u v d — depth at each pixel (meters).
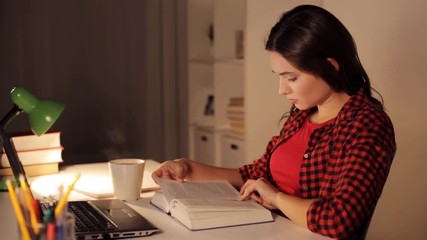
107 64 2.99
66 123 2.94
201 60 3.39
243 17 3.33
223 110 3.34
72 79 2.91
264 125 2.66
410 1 1.86
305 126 1.52
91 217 1.19
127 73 3.05
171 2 3.11
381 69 2.01
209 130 3.35
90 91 2.97
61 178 1.73
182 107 3.20
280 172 1.51
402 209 1.95
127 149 3.09
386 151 1.23
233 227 1.19
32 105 1.44
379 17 2.01
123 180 1.43
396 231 1.99
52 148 1.80
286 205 1.22
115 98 3.03
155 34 3.09
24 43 2.78
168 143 3.19
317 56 1.30
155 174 1.57
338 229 1.12
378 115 1.29
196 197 1.31
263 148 2.69
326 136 1.39
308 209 1.18
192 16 3.45
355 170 1.19
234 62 3.19
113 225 1.13
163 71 3.13
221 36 3.29
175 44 3.14
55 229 0.79
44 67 2.84
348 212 1.13
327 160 1.37
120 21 3.00
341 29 1.33
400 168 1.96
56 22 2.85
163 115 3.16
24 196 0.87
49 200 1.35
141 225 1.14
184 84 3.19
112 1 2.97
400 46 1.92
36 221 0.81
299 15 1.33
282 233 1.15
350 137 1.27
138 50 3.06
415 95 1.86
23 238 0.87
